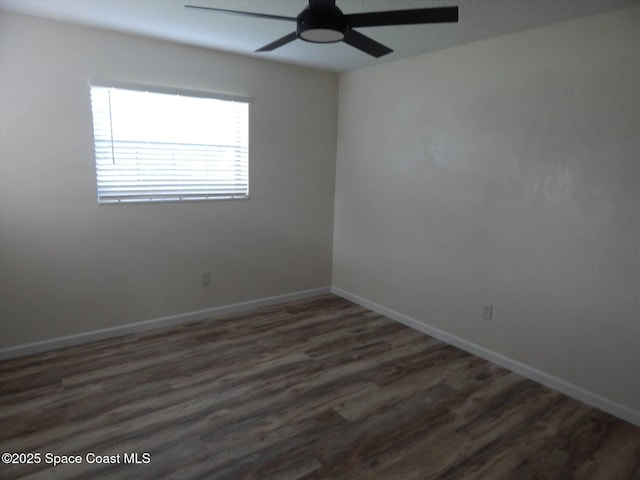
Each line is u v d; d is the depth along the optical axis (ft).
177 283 11.99
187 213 11.82
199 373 9.39
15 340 9.77
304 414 7.98
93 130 10.03
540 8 7.61
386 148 12.60
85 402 8.15
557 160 8.63
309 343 11.14
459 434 7.50
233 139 12.35
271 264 13.80
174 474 6.38
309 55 11.66
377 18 5.92
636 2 7.23
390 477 6.44
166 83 10.83
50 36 9.21
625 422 7.98
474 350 10.69
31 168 9.39
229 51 11.55
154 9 8.33
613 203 7.89
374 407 8.27
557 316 8.95
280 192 13.51
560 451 7.13
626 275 7.84
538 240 9.12
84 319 10.62
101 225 10.50
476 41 9.86
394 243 12.69
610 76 7.73
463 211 10.61
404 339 11.56
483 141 9.98
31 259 9.70
